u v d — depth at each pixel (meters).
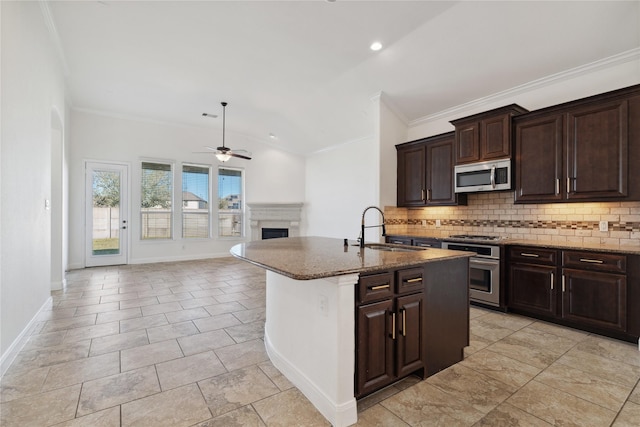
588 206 3.33
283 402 1.88
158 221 6.95
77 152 6.07
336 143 7.06
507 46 3.32
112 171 6.44
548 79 3.61
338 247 2.68
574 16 2.84
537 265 3.24
